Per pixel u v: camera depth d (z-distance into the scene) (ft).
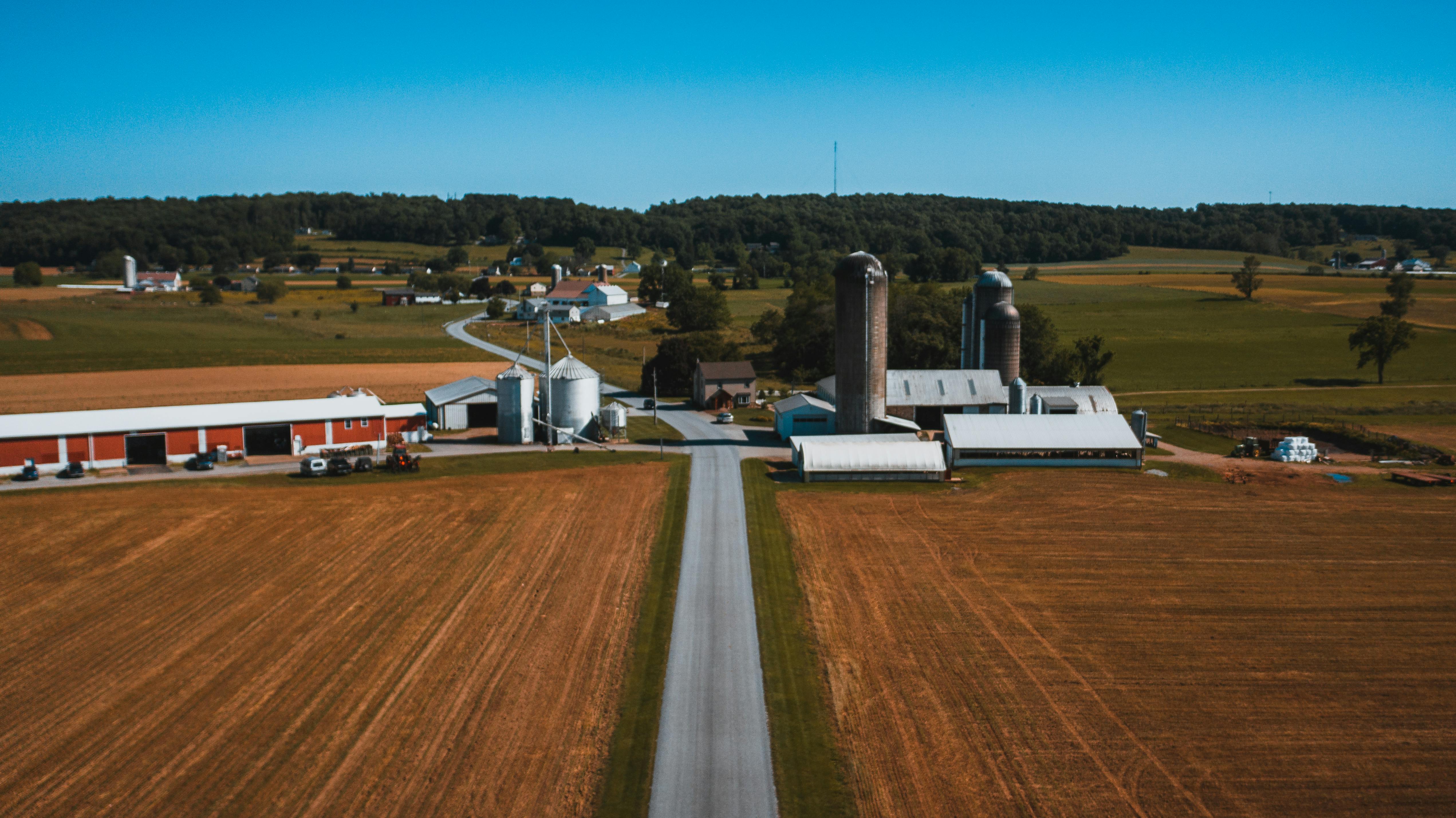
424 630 139.85
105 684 122.72
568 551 177.17
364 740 108.88
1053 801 98.73
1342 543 186.09
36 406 337.11
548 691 121.08
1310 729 113.70
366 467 241.35
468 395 307.78
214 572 165.17
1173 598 156.56
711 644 135.85
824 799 98.84
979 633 141.18
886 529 195.00
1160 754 107.86
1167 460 261.24
